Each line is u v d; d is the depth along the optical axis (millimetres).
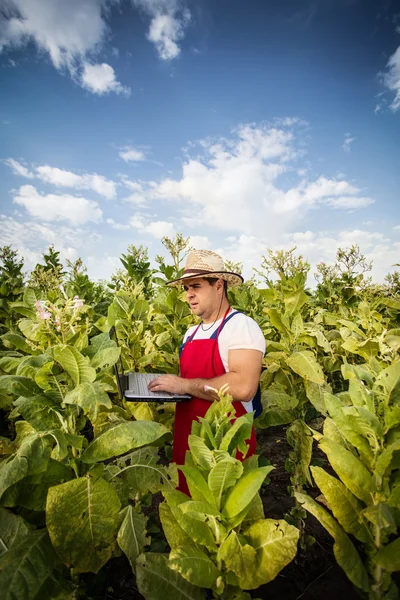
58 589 1424
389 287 7031
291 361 2568
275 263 4859
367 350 2715
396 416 1343
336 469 1464
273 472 3422
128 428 1558
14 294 6016
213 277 2129
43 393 1543
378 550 1347
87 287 6672
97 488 1479
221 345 2057
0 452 2123
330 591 2004
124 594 1973
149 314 4070
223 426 1292
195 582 1104
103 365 1603
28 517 1734
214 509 1171
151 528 2352
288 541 1210
